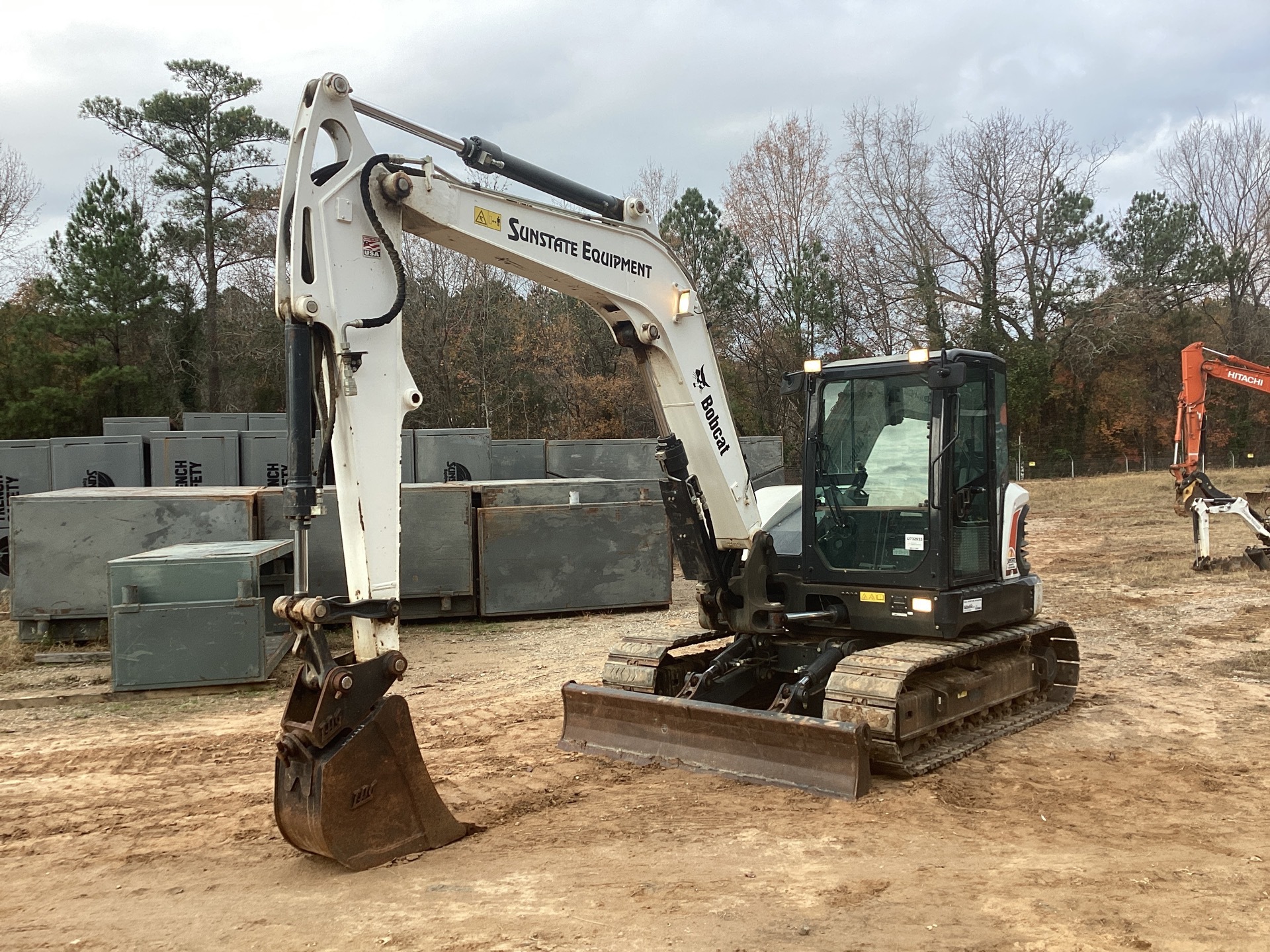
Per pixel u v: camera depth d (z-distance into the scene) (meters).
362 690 4.84
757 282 38.94
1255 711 8.02
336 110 4.96
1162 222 47.59
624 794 6.04
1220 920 4.06
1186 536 20.47
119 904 4.50
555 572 13.16
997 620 7.29
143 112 34.78
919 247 41.03
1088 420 46.28
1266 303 48.44
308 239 4.88
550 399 38.09
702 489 6.96
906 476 6.88
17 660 10.59
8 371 30.69
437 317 37.47
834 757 5.96
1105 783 6.24
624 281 6.31
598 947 3.87
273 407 40.06
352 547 4.94
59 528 11.16
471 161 5.55
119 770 6.86
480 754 7.00
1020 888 4.43
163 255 36.62
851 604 7.03
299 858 5.07
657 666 7.41
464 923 4.12
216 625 9.18
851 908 4.23
